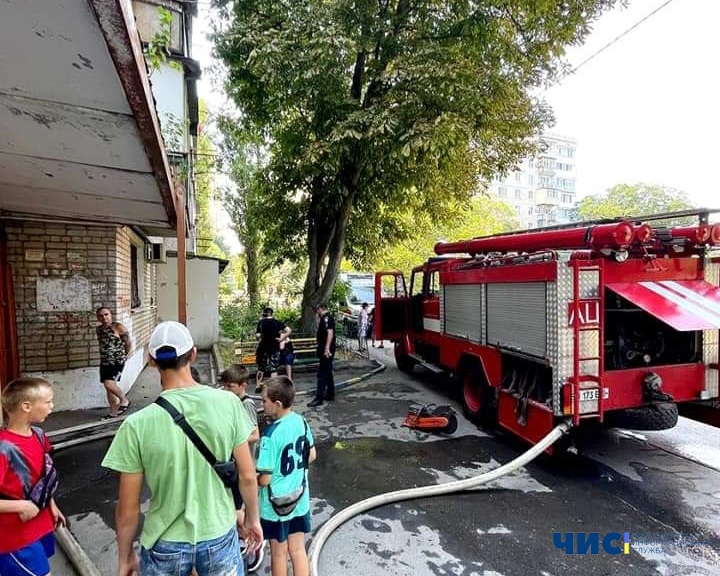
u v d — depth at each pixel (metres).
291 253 12.80
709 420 4.78
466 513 3.73
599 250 4.32
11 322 5.96
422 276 8.72
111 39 1.72
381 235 13.48
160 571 1.68
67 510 3.75
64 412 6.20
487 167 11.98
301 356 10.12
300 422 2.68
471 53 9.25
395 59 9.01
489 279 5.52
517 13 9.23
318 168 9.73
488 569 2.98
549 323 4.33
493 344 5.48
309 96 9.09
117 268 6.59
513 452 5.11
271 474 2.54
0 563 2.14
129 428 1.69
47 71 1.96
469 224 28.17
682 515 3.69
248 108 10.51
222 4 9.62
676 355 4.79
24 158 3.13
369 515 3.69
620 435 5.59
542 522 3.59
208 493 1.75
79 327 6.36
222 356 10.71
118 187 3.94
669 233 4.39
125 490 1.69
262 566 3.01
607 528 3.50
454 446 5.30
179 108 9.32
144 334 9.66
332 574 2.93
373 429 5.90
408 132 8.23
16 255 6.05
